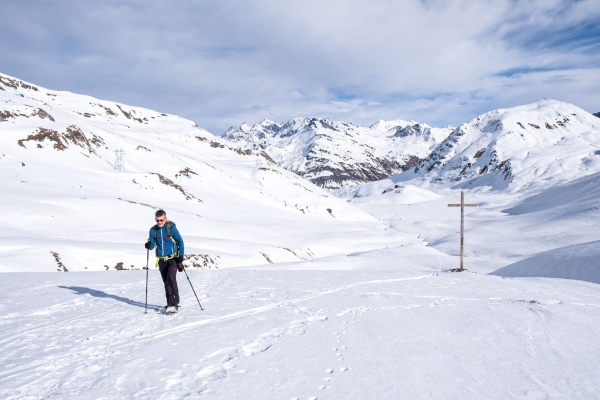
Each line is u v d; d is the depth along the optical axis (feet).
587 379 19.83
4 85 634.84
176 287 30.25
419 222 457.68
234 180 501.97
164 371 18.81
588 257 79.87
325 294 39.06
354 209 590.14
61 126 353.72
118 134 507.30
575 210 262.26
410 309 33.78
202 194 385.91
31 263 96.12
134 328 25.80
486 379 19.47
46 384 16.96
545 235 203.10
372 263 158.10
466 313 33.04
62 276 49.14
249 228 287.48
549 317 32.32
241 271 57.52
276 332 25.84
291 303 34.60
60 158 315.58
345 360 21.22
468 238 247.09
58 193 232.94
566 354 23.58
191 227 247.29
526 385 18.88
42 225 170.30
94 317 28.43
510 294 43.11
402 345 24.09
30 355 20.44
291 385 17.76
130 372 18.56
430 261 159.33
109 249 127.65
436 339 25.64
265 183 555.69
